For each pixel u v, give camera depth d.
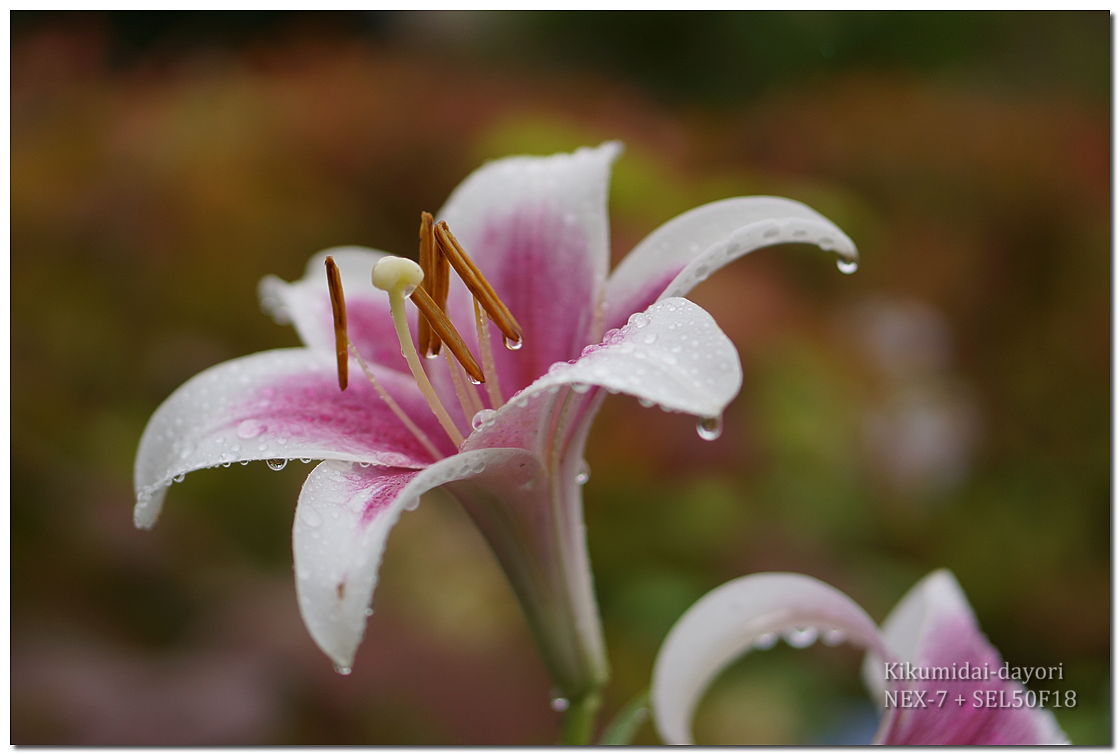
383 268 0.65
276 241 1.16
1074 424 1.40
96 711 0.87
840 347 1.20
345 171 1.20
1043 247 1.42
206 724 0.88
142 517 0.66
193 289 1.14
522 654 1.00
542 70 1.52
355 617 0.60
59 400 1.05
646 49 1.86
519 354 0.69
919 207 1.39
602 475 1.11
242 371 0.68
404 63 1.34
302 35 1.40
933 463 1.23
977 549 1.26
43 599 0.93
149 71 1.25
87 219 1.11
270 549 1.04
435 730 0.93
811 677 1.03
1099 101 1.65
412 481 0.62
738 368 0.60
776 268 1.22
